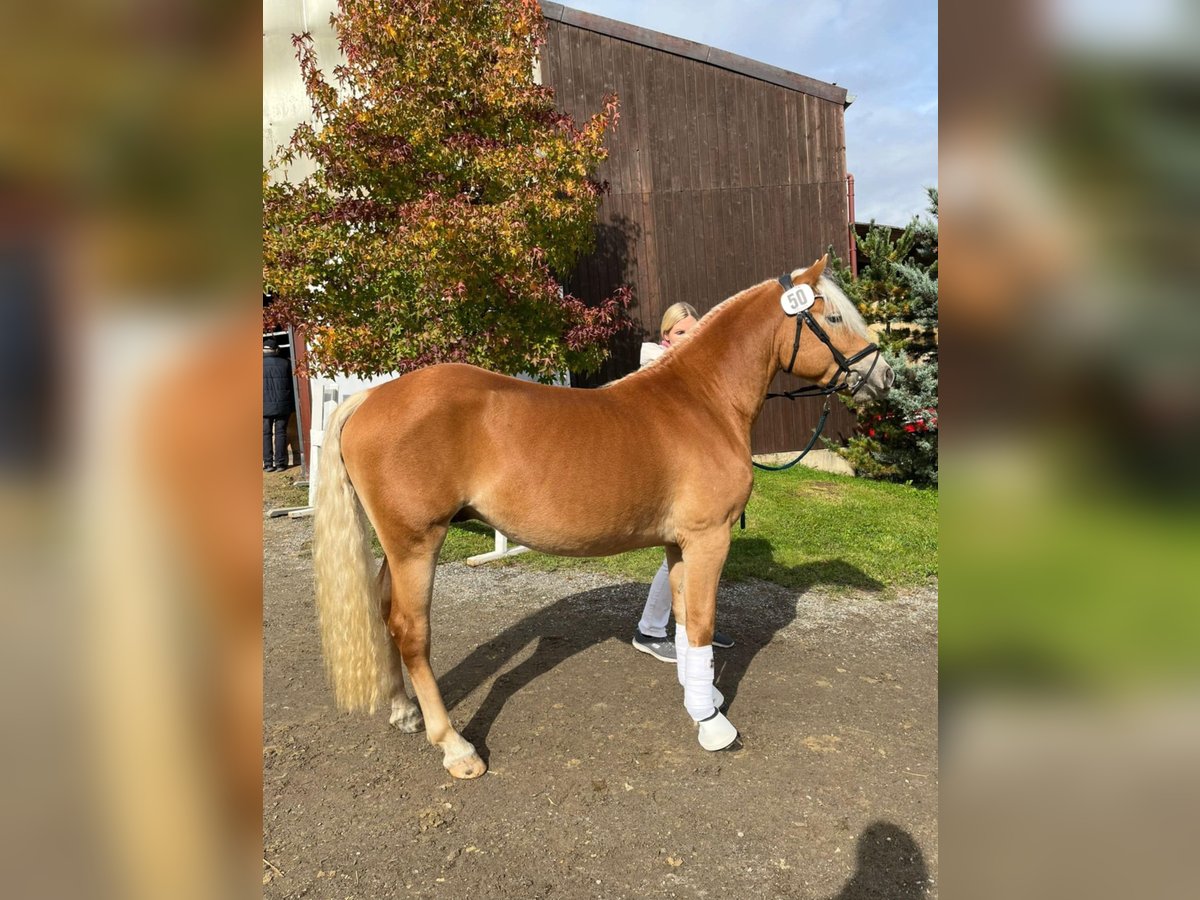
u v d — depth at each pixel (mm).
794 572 4406
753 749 2500
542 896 1822
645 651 3279
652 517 2412
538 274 4562
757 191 7512
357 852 1974
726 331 2648
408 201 4492
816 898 1817
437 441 2193
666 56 7223
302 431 7625
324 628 2277
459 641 3410
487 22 4730
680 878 1885
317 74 4590
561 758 2430
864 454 7188
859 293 7008
